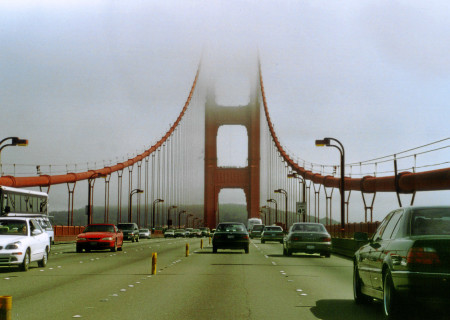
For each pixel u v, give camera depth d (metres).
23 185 59.66
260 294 13.95
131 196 95.50
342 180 40.00
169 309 11.43
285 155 104.44
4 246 19.75
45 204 40.38
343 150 40.28
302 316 10.66
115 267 22.64
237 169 160.25
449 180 40.06
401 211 10.26
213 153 160.75
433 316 9.44
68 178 70.81
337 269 22.09
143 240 73.19
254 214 157.62
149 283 16.45
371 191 56.38
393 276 9.16
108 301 12.57
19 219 21.55
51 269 21.47
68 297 13.24
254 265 24.17
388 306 9.60
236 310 11.35
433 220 9.62
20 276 18.55
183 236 100.81
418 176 44.00
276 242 64.00
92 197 73.81
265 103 131.88
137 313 10.90
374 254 10.70
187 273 19.91
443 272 8.64
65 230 58.06
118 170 90.19
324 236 30.77
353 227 46.19
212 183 159.00
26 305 11.92
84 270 21.05
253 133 160.50
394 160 46.53
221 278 18.06
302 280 17.53
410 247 8.91
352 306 11.98
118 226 61.62
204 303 12.31
